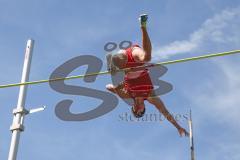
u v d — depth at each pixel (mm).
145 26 11945
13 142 15219
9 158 15039
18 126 15352
